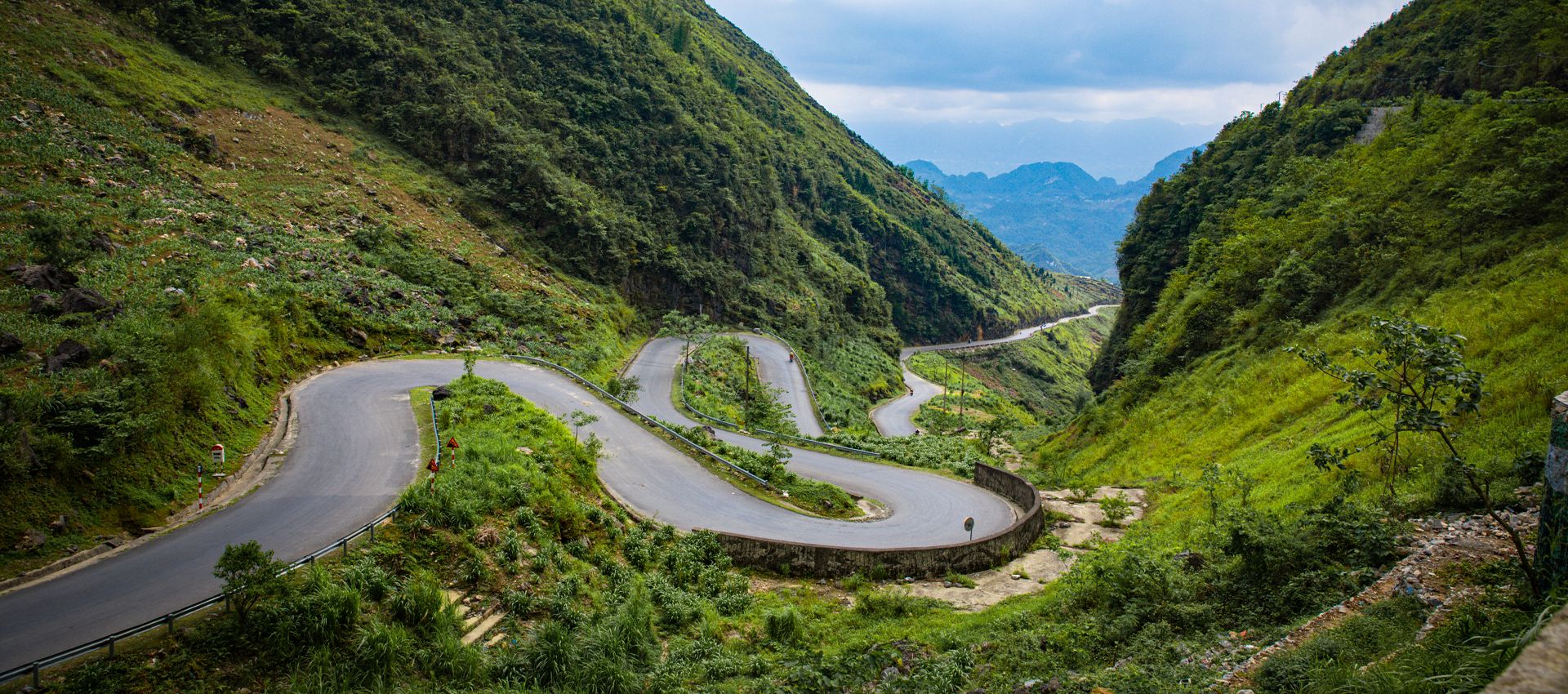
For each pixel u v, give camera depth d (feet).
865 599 71.82
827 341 357.82
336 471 81.87
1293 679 33.32
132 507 66.44
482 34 299.79
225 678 45.42
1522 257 104.01
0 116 150.82
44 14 196.65
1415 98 224.53
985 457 162.30
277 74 242.37
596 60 327.67
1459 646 29.40
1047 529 99.30
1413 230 135.03
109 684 42.47
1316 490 71.05
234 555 48.37
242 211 167.12
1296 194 204.54
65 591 53.88
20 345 77.82
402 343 149.69
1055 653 51.34
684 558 79.71
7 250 104.47
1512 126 135.03
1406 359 46.80
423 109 250.16
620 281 259.80
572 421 123.24
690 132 336.08
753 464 114.01
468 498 69.87
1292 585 47.44
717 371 224.53
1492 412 68.08
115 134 168.96
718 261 312.09
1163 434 133.80
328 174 209.36
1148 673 42.27
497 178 250.78
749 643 63.26
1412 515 54.54
